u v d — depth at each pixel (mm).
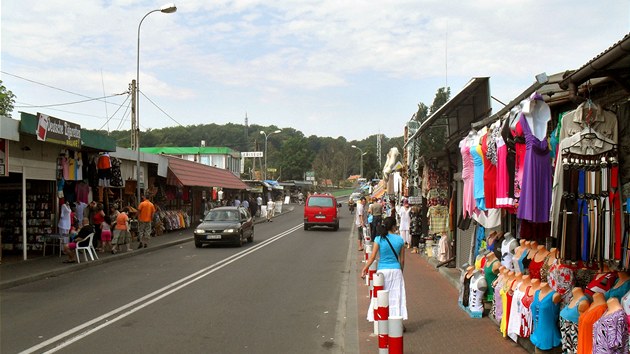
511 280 7133
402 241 7801
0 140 14609
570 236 5312
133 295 10938
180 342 7352
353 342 7281
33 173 16703
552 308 5922
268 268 15188
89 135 18812
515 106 6684
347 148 126562
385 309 5254
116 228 18453
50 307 9766
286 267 15422
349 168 123000
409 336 7375
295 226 35844
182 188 32562
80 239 16000
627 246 5145
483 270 8547
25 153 16281
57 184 17844
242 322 8594
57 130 16453
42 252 17906
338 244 22969
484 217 8445
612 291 5266
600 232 5242
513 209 7070
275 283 12539
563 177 5352
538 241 7176
